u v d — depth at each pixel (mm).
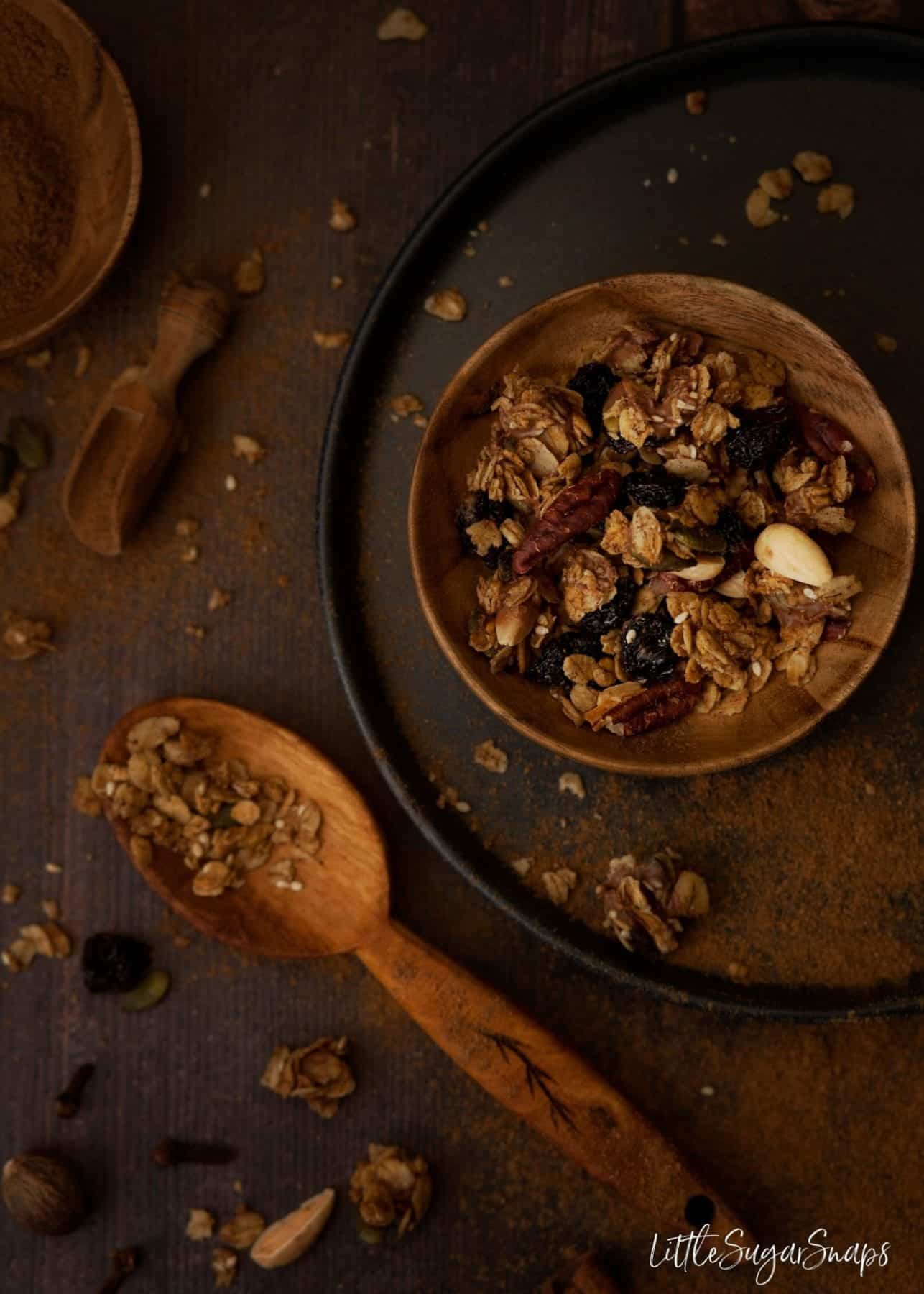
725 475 432
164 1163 478
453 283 466
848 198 455
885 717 455
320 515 463
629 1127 455
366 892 468
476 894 476
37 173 472
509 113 481
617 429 431
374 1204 468
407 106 483
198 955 485
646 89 459
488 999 460
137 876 487
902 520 419
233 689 484
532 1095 457
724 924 456
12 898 488
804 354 424
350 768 480
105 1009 486
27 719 490
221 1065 482
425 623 467
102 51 463
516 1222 474
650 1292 469
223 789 471
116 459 476
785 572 424
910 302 451
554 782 462
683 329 435
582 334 436
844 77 454
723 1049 469
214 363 485
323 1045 476
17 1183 476
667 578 429
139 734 469
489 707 431
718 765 418
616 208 461
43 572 490
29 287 475
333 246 484
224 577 485
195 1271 480
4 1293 483
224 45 488
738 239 458
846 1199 464
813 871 455
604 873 460
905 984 451
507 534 436
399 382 469
